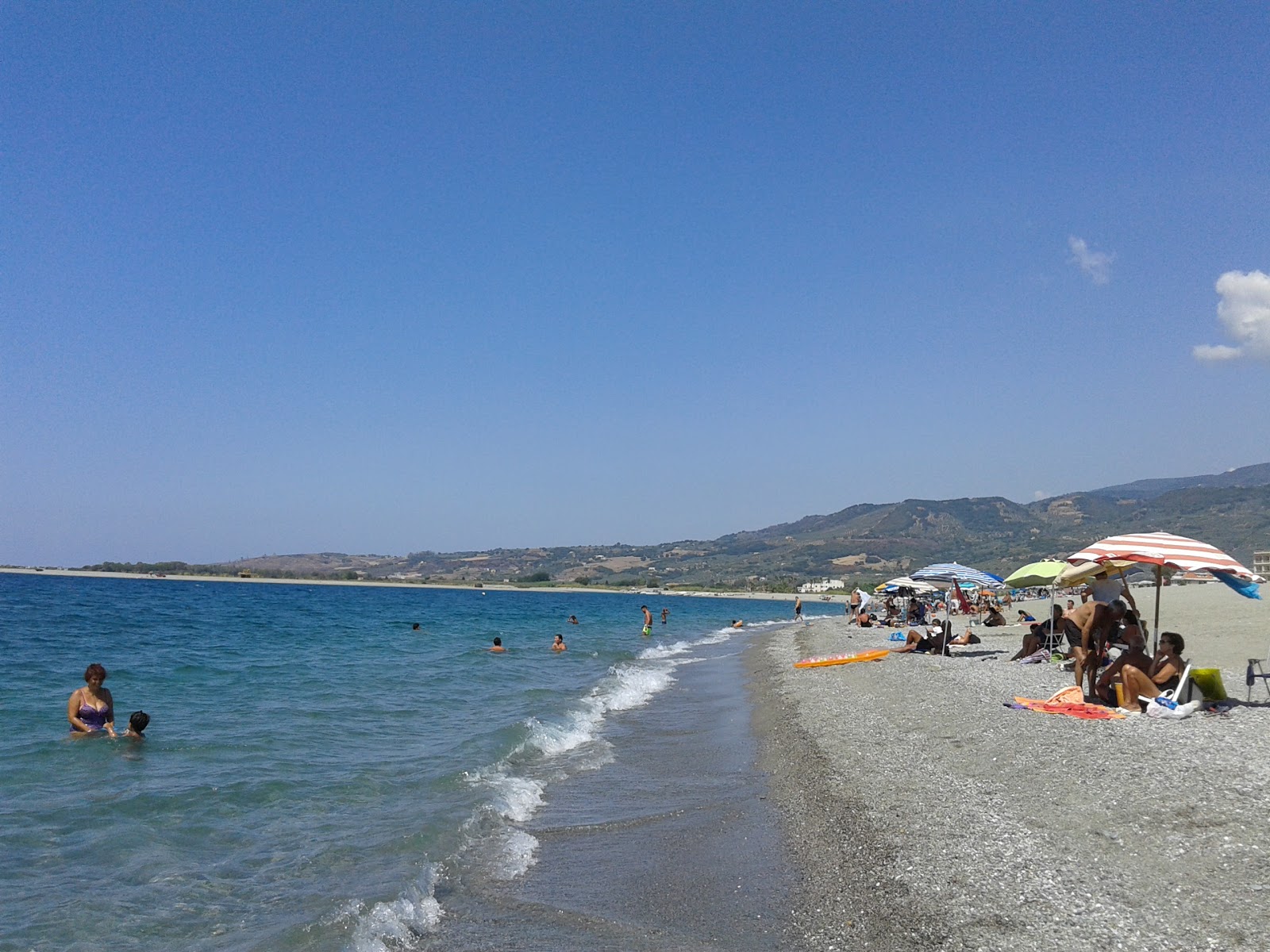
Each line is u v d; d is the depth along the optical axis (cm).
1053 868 730
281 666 2609
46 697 1808
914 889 721
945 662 2227
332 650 3306
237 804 1025
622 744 1497
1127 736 1088
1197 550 1313
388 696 2014
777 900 753
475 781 1169
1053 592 2127
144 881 776
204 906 727
